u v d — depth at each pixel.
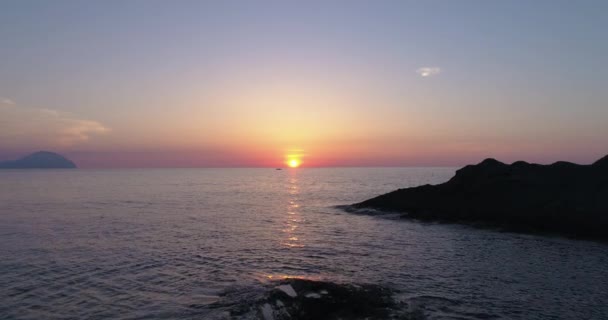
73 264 20.53
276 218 40.62
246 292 15.51
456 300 15.17
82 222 36.56
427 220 36.91
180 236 29.25
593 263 21.39
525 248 25.31
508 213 33.88
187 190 88.25
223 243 26.61
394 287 16.44
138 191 83.31
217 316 13.14
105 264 20.56
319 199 66.31
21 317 13.62
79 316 13.65
